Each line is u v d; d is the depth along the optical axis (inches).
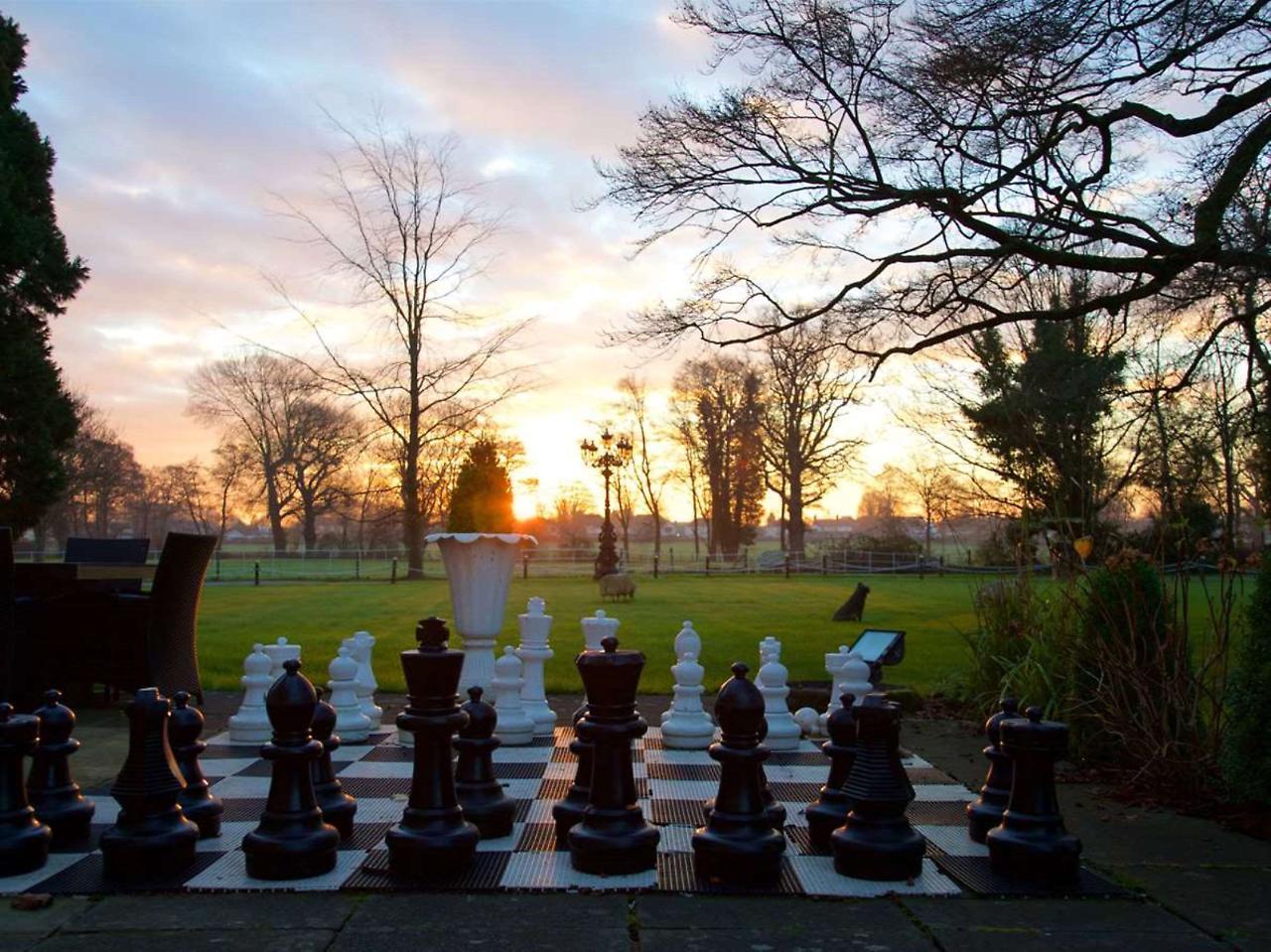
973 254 405.4
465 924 133.5
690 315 519.5
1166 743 210.2
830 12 420.8
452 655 154.4
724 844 149.4
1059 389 450.3
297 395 2081.7
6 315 636.1
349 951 124.0
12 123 665.6
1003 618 320.8
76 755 244.5
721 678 381.1
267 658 263.6
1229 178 344.8
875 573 1595.7
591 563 1612.9
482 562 264.8
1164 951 126.2
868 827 154.7
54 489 665.6
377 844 170.2
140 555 469.1
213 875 152.9
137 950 124.0
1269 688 190.5
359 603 829.8
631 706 159.9
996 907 142.5
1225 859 167.6
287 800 153.9
